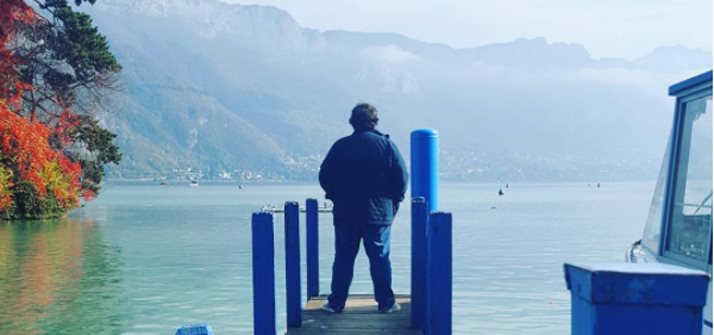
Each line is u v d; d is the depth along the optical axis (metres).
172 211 70.31
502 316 15.05
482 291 18.66
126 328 13.45
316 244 9.10
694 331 2.51
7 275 21.11
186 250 29.58
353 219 7.61
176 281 19.95
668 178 5.66
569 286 2.76
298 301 7.30
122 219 52.94
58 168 44.94
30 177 42.69
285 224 7.39
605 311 2.55
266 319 5.93
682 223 5.33
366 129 7.74
